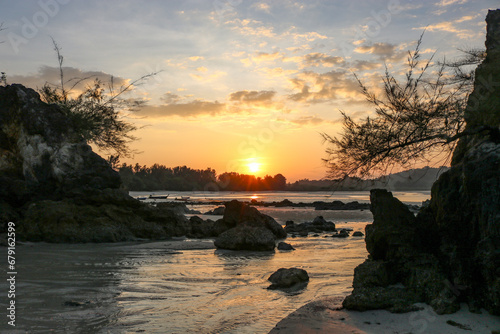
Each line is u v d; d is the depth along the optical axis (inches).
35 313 235.8
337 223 1178.0
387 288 248.7
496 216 217.8
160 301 273.1
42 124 700.0
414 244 265.1
